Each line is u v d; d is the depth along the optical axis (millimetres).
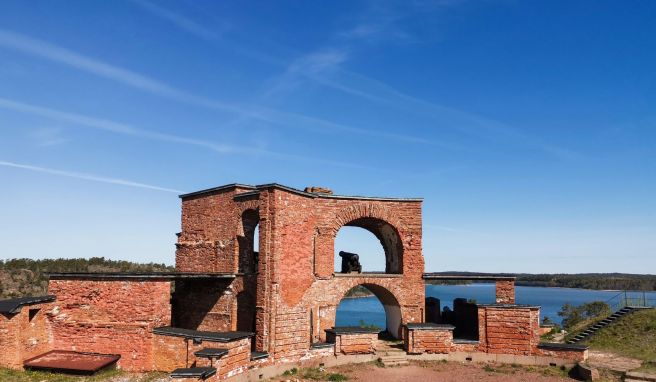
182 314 33750
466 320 38969
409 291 35406
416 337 32156
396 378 28078
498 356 31953
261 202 29250
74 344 25906
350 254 36844
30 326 24719
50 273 26844
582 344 34219
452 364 31422
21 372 23328
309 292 31438
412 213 36094
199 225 34312
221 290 31812
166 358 24828
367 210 34969
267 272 28359
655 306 38094
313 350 29984
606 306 51719
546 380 28062
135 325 25391
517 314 32062
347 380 27484
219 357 22938
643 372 27109
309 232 31641
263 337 27844
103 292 26109
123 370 24875
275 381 26594
